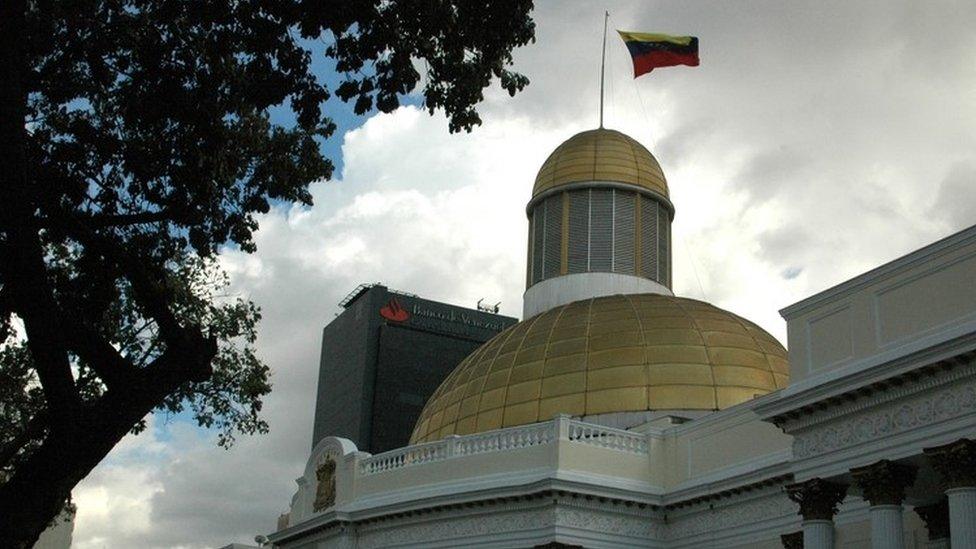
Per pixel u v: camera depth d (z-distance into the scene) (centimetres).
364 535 4166
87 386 2944
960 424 2328
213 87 2184
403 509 3969
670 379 4181
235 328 3288
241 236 2477
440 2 2100
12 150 1542
